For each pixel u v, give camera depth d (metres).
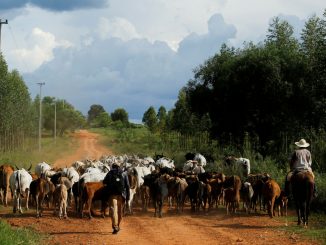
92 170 22.44
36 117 73.12
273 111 39.44
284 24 43.25
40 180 17.78
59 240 13.59
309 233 14.49
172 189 19.78
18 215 18.19
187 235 14.47
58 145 72.50
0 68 46.34
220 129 42.62
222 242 13.33
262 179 20.22
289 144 37.94
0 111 46.84
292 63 38.91
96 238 13.90
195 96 43.88
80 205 18.09
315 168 27.20
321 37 38.34
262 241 13.42
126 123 141.25
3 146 48.31
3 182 20.72
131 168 22.36
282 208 19.12
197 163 28.97
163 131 66.94
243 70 39.56
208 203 20.27
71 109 119.50
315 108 38.06
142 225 16.41
